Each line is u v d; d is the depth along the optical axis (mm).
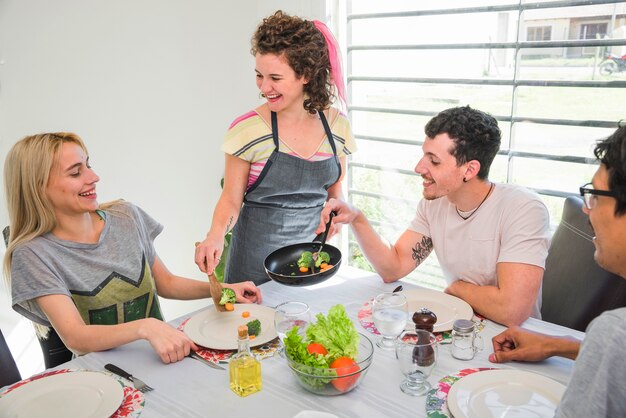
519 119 2494
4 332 3207
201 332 1500
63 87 3248
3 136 3273
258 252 2123
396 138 2914
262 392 1254
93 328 1470
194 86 3219
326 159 2039
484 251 1703
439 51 2635
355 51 2914
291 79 1849
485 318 1576
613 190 940
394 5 2705
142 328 1412
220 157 3273
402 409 1183
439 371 1312
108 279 1718
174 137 3334
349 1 2848
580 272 1830
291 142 1984
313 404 1207
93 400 1215
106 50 3213
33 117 3295
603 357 851
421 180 2887
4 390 1288
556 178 2459
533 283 1555
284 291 1777
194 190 3404
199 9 3076
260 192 2053
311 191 2068
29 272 1560
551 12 2279
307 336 1274
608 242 977
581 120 2328
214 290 1596
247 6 2967
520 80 2443
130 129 3336
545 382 1209
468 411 1130
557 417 917
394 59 2789
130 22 3137
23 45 3180
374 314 1436
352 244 3246
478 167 1633
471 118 1599
